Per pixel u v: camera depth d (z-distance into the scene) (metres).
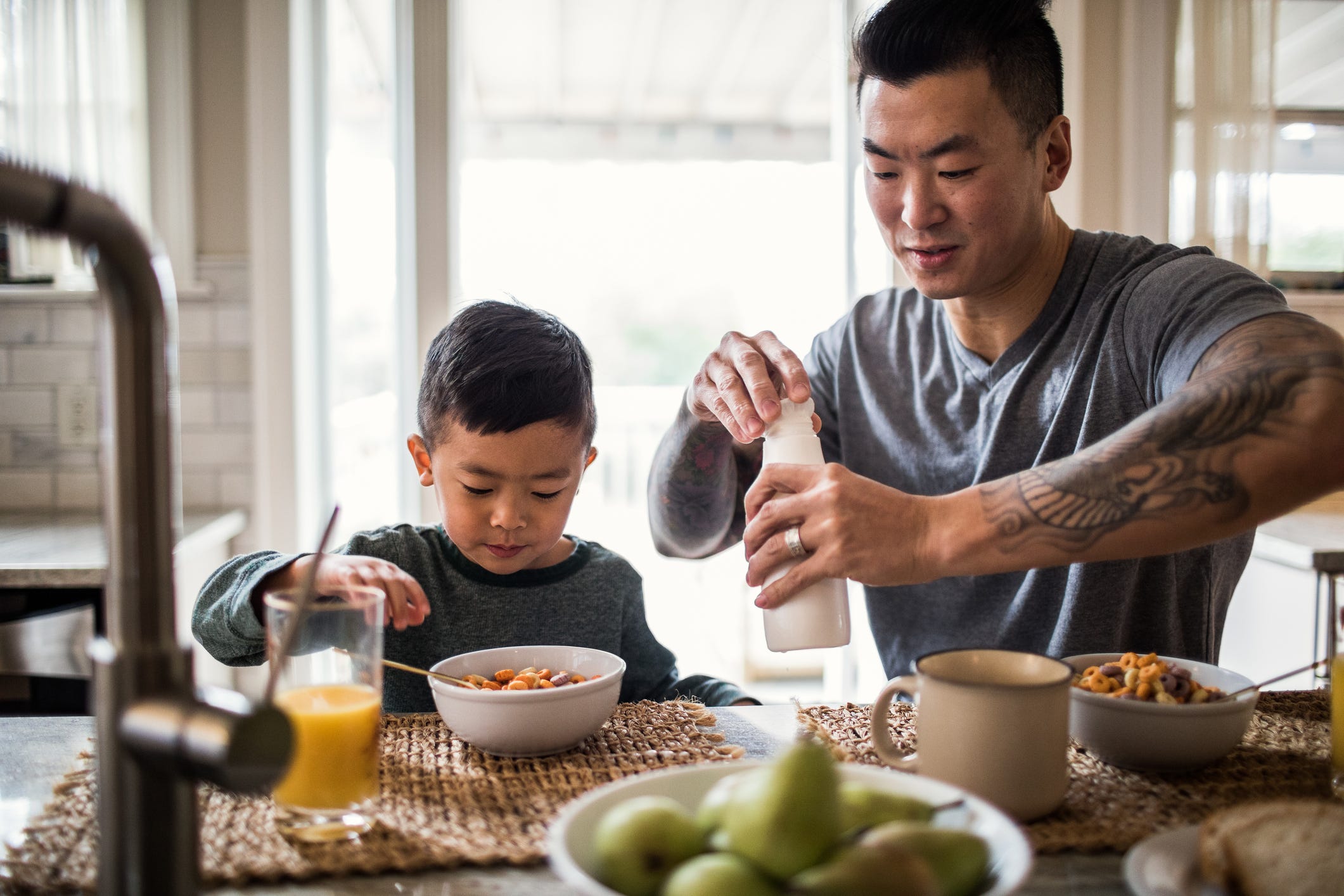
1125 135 2.48
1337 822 0.58
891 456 1.42
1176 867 0.59
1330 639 0.79
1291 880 0.53
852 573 0.87
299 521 2.38
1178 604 1.29
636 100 5.92
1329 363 0.80
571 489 1.18
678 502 1.41
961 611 1.34
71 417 2.29
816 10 4.53
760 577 0.94
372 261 2.65
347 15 2.60
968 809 0.59
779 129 6.43
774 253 6.92
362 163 2.65
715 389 1.17
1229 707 0.76
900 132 1.08
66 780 0.77
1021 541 0.82
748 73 5.43
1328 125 2.68
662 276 8.74
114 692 0.50
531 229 7.27
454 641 1.27
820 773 0.49
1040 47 1.10
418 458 1.29
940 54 1.04
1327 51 2.66
